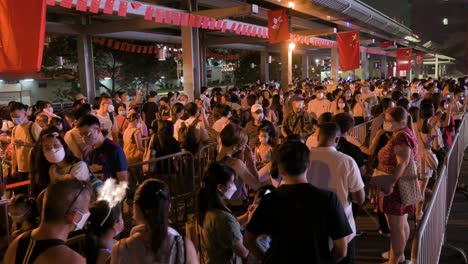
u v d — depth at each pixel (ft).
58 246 7.61
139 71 80.53
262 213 9.67
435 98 30.42
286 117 30.30
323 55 123.75
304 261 9.25
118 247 8.44
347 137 18.43
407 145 15.38
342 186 12.01
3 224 17.81
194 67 48.29
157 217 8.31
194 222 13.76
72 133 16.98
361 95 38.81
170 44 71.61
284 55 71.82
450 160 23.12
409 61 116.16
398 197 15.98
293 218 9.31
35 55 14.40
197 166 26.03
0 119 30.12
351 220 12.30
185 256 8.44
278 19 45.80
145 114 39.96
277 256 9.49
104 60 77.41
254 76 120.37
